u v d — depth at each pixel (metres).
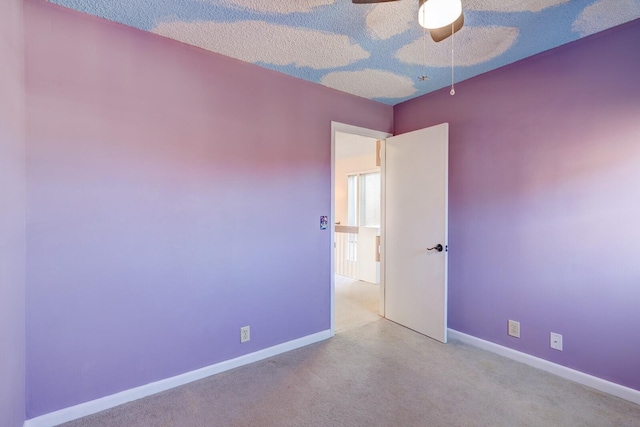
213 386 2.08
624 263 1.91
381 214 3.38
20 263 1.52
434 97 2.97
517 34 1.99
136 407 1.86
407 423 1.72
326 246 2.85
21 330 1.55
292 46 2.12
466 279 2.75
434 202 2.80
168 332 2.05
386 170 3.30
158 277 2.01
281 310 2.57
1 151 1.28
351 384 2.11
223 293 2.28
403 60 2.34
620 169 1.92
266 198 2.48
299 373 2.25
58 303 1.70
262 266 2.46
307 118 2.70
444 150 2.70
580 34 2.00
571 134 2.12
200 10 1.72
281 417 1.78
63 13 1.69
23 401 1.59
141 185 1.94
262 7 1.70
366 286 4.89
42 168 1.64
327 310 2.86
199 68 2.15
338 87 2.85
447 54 2.25
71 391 1.75
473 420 1.74
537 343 2.31
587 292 2.06
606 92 1.97
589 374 2.06
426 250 2.87
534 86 2.29
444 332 2.73
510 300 2.46
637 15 1.80
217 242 2.24
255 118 2.41
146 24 1.87
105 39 1.81
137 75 1.92
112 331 1.86
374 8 1.70
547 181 2.24
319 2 1.65
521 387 2.06
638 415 1.77
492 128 2.55
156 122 1.99
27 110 1.59
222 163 2.26
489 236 2.58
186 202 2.11
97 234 1.80
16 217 1.47
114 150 1.85
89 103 1.77
